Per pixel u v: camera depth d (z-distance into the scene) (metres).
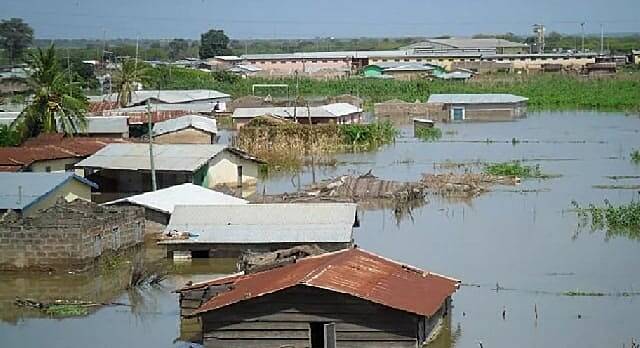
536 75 178.75
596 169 77.94
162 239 48.97
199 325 37.78
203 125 93.19
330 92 157.50
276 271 36.28
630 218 55.12
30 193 53.06
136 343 36.03
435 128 113.00
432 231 55.41
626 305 39.44
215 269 47.56
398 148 96.62
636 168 78.19
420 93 153.38
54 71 86.75
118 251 50.03
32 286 45.28
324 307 32.25
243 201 56.19
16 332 38.03
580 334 35.69
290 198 64.00
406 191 65.56
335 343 32.31
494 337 35.41
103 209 51.69
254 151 88.06
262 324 32.59
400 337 32.00
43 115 85.75
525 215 59.44
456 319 37.72
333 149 94.69
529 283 43.00
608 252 48.94
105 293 43.81
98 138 85.75
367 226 57.38
